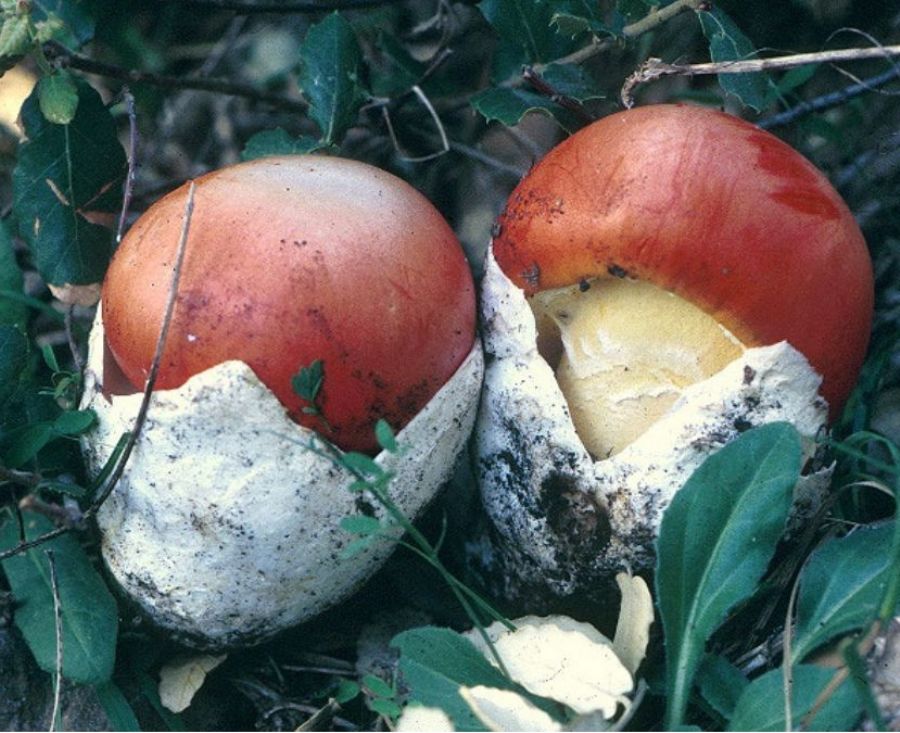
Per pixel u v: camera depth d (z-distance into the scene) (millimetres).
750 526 289
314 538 293
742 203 285
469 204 418
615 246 287
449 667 291
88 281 350
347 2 383
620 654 297
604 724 290
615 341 297
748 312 287
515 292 301
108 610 306
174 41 432
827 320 290
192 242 285
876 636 282
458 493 333
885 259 374
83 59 350
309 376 282
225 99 426
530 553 310
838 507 325
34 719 311
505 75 364
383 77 395
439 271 295
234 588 296
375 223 290
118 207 354
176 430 285
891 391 365
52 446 324
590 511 300
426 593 332
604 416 301
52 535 302
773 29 393
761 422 292
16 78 419
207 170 422
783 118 371
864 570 293
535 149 407
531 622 304
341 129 351
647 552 298
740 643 313
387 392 289
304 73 349
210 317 281
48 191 345
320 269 283
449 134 412
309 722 311
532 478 303
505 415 305
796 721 278
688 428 292
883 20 390
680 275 286
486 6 351
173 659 317
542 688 292
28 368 340
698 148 288
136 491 293
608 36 352
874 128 381
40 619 306
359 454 282
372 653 328
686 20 401
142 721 314
